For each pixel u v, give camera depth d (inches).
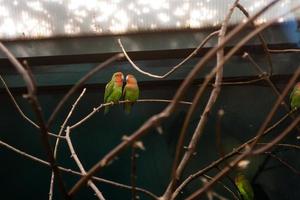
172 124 98.7
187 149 40.0
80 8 85.7
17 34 88.3
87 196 96.1
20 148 98.6
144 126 25.4
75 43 91.0
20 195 97.3
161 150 97.4
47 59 92.3
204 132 98.0
